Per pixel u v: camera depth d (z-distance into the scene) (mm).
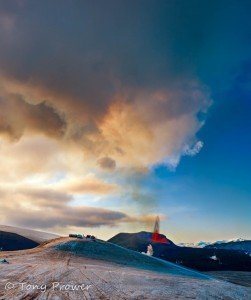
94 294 27750
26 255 71312
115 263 73500
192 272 84125
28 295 24844
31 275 36812
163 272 69438
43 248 90062
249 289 52000
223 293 39344
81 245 95562
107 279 39219
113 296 27672
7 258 60688
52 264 54312
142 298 28297
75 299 24656
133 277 44125
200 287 41938
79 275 40781
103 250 91062
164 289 35594
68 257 74250
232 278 120188
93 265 61344
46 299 23734
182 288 38594
